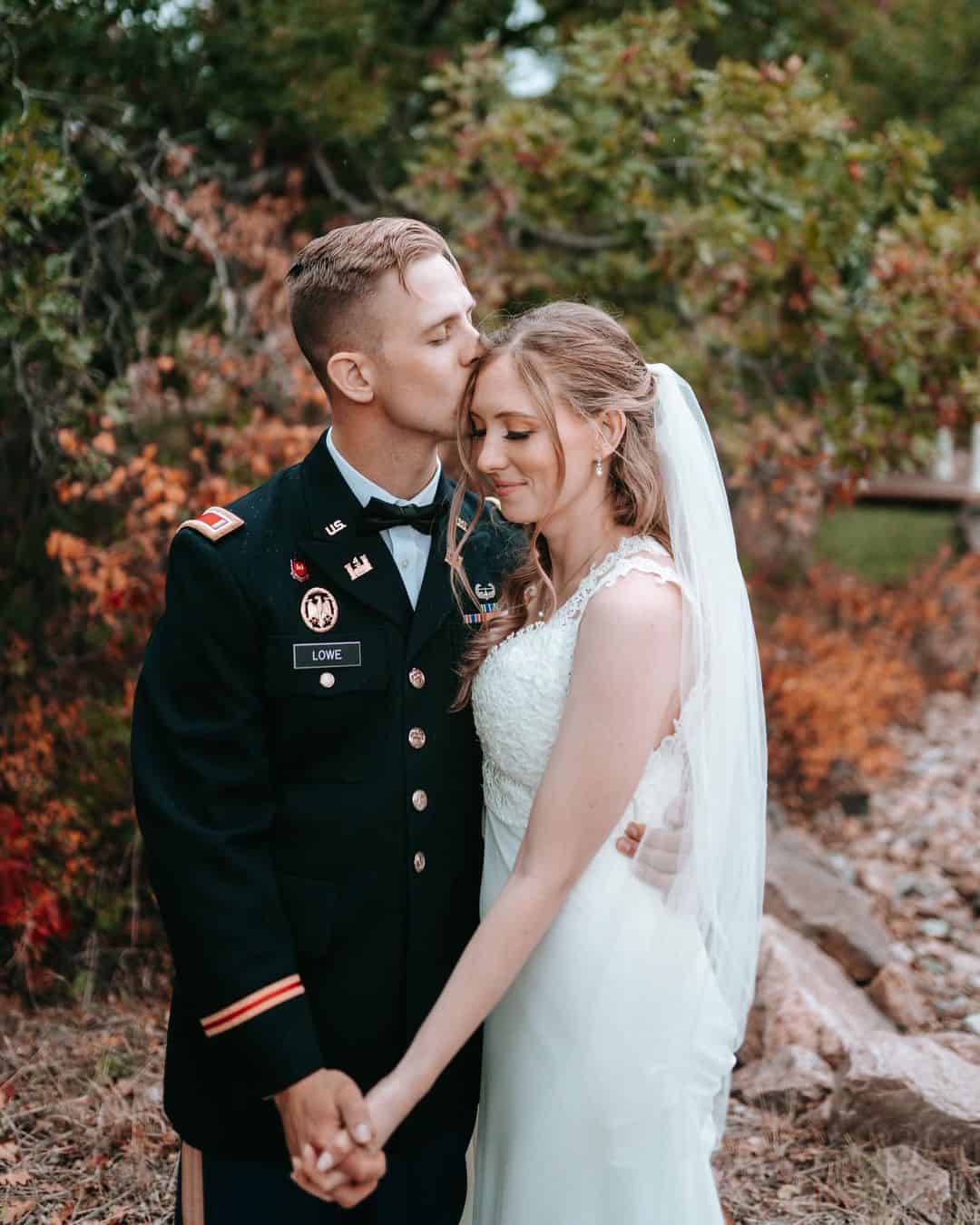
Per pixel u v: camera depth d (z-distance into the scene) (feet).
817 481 17.74
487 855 6.53
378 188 18.44
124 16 16.03
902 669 24.07
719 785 6.29
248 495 6.50
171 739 5.92
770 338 17.11
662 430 6.47
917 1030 12.55
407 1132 6.31
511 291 16.83
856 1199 9.09
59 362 13.46
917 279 15.81
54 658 14.44
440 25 20.77
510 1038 6.34
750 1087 10.59
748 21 22.08
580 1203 6.15
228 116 17.76
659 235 15.83
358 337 6.10
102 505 14.79
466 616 6.64
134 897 13.17
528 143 15.92
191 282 16.69
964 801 20.56
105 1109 10.16
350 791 6.14
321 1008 6.14
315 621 6.14
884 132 22.89
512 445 6.11
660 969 6.15
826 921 13.46
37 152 12.56
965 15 23.85
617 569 6.03
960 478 38.27
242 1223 6.13
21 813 13.19
